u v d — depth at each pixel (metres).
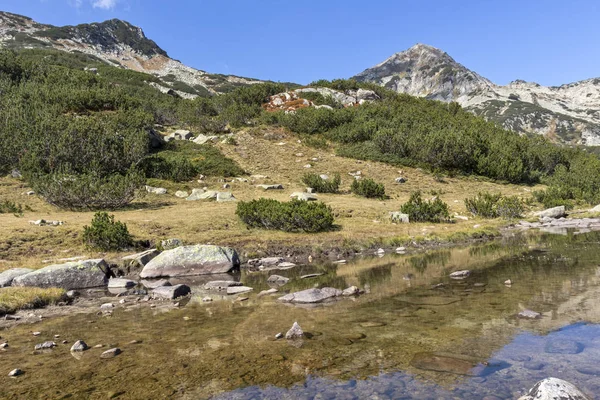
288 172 41.34
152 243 18.36
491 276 11.64
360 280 12.35
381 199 34.03
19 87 47.88
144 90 75.00
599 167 46.53
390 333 6.98
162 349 6.70
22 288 11.20
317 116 56.28
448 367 5.38
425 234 21.61
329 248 18.89
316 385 5.05
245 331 7.55
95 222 17.52
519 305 8.28
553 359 5.44
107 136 33.78
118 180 28.06
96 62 106.94
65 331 8.10
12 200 25.77
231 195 30.52
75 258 15.21
